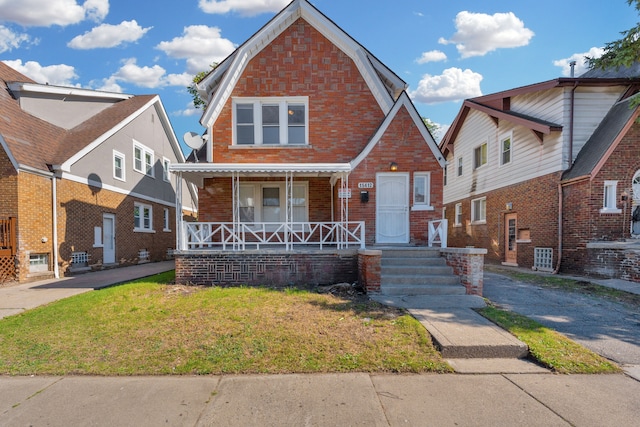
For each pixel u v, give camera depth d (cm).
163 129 2061
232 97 1135
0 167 1057
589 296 777
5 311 682
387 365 432
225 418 329
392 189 1067
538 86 1216
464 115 1816
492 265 1484
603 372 421
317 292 776
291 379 403
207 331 530
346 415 333
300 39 1145
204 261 866
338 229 970
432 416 331
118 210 1562
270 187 1178
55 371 423
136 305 669
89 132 1458
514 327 545
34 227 1110
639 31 998
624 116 1061
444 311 634
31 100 1355
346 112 1152
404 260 876
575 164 1130
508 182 1442
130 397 367
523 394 372
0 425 321
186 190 2373
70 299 761
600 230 1033
